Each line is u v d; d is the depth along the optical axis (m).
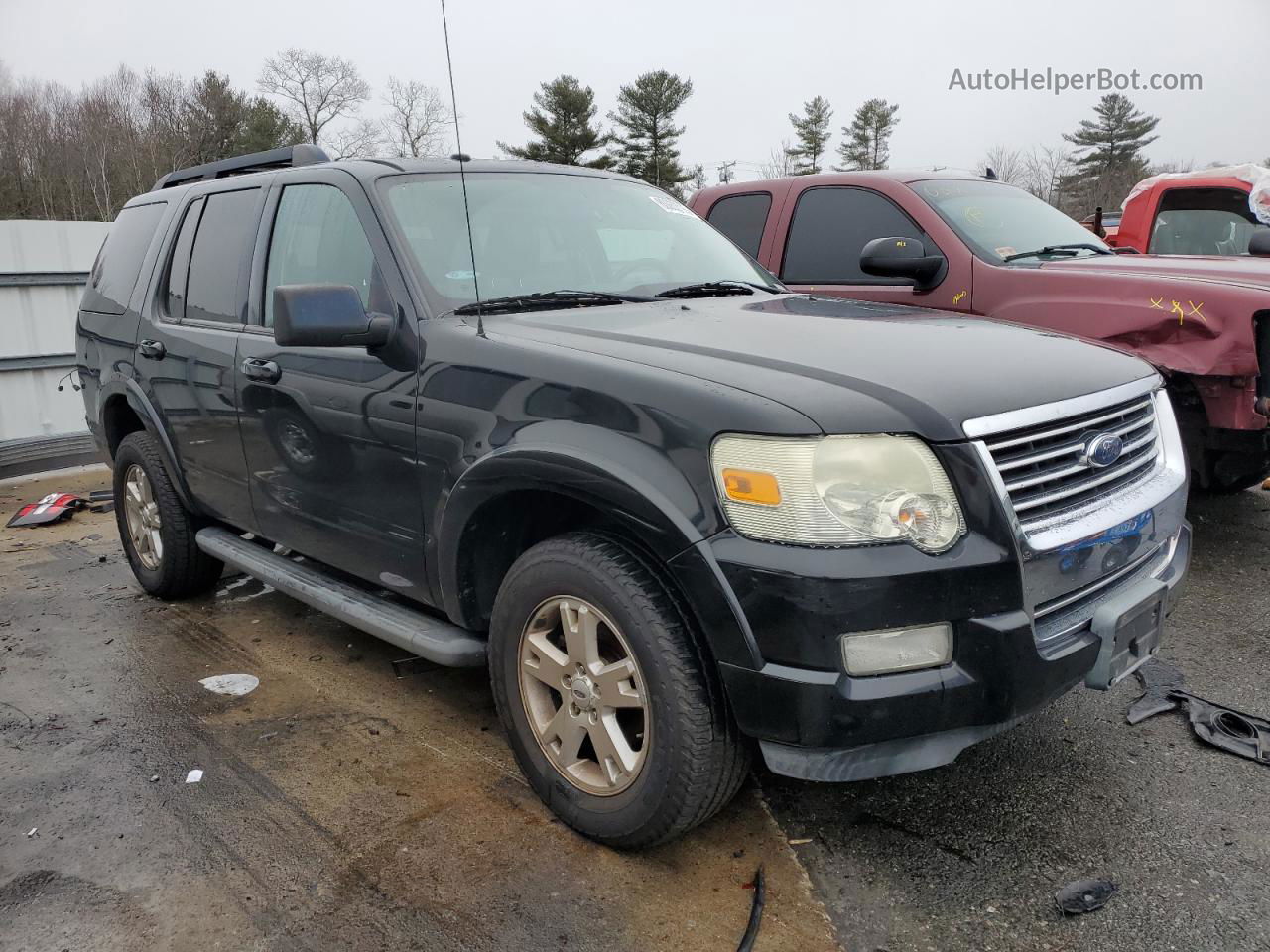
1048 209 5.82
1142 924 2.26
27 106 58.28
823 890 2.42
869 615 2.06
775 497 2.09
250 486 3.67
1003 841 2.61
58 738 3.29
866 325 2.84
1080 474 2.42
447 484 2.73
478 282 3.08
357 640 4.14
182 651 4.06
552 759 2.64
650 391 2.30
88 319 4.82
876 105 66.31
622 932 2.28
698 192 6.55
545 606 2.57
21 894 2.44
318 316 2.69
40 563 5.41
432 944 2.24
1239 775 2.89
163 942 2.26
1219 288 4.21
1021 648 2.15
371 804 2.84
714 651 2.20
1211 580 4.58
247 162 4.16
